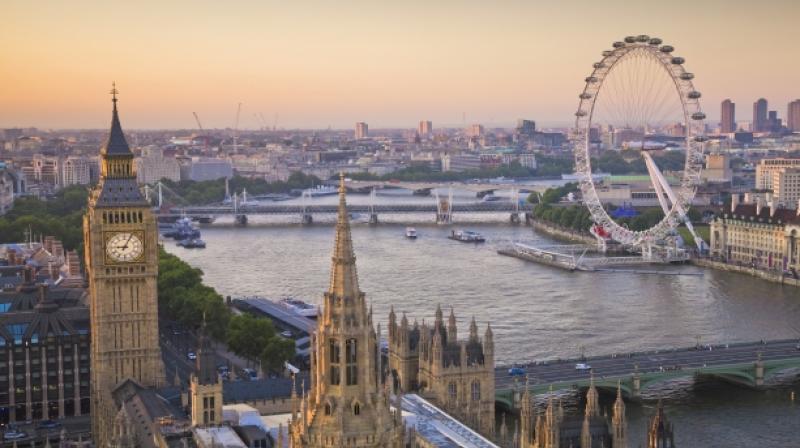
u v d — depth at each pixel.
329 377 150.75
